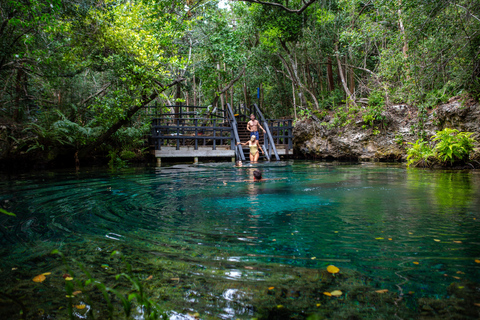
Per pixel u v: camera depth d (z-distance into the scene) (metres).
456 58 8.48
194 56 18.42
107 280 1.89
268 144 14.62
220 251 2.34
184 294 1.70
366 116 12.62
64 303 1.65
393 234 2.66
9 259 2.23
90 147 11.48
